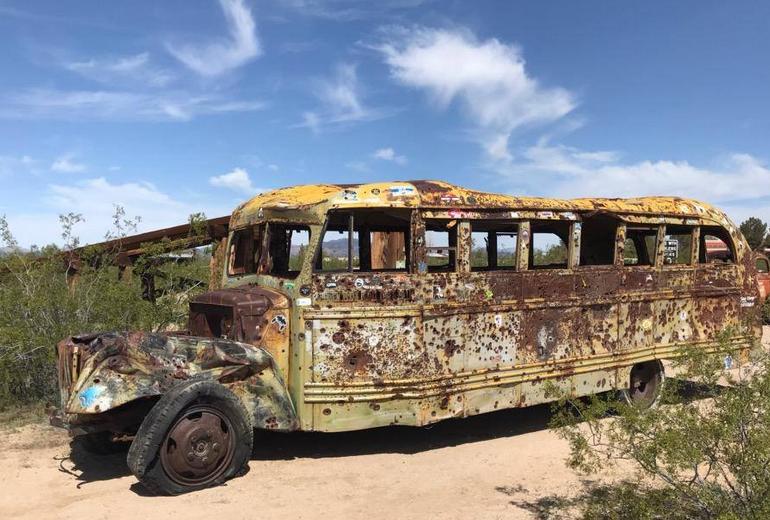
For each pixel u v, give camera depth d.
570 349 6.60
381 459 5.82
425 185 5.95
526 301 6.30
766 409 3.40
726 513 3.23
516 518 4.46
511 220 6.22
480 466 5.65
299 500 4.76
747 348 7.93
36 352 7.38
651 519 3.90
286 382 5.54
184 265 9.66
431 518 4.46
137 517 4.36
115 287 8.17
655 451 3.55
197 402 4.86
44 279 7.96
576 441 4.11
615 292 6.94
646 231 7.64
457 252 5.96
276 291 5.73
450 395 5.83
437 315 5.77
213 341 5.19
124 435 5.32
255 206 6.39
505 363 6.16
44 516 4.39
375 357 5.56
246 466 5.32
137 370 4.79
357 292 5.55
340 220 6.20
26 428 6.56
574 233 6.64
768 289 13.00
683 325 7.53
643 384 7.50
